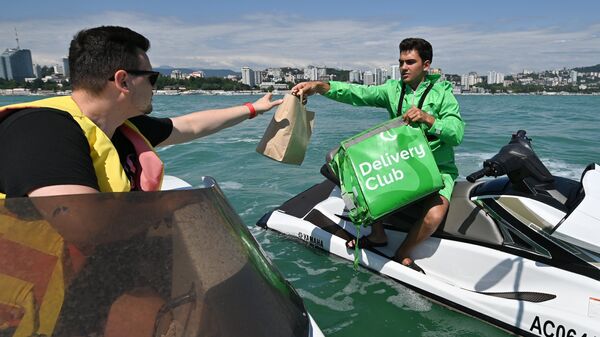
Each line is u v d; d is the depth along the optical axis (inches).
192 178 281.4
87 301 43.5
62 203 43.7
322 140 453.1
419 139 125.3
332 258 159.9
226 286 52.2
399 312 126.8
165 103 1412.4
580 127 548.4
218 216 56.2
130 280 45.4
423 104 134.3
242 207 222.7
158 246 47.5
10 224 42.2
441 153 136.0
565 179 121.8
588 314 104.1
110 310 44.1
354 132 523.2
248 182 272.2
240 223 65.0
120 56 55.7
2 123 49.2
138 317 45.1
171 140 92.5
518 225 118.6
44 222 43.0
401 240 147.6
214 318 49.4
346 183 129.1
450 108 132.0
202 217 53.2
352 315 126.0
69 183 46.3
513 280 118.3
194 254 50.5
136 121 85.9
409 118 126.8
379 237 150.2
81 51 55.7
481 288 124.3
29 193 44.8
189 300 48.3
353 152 127.0
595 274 106.3
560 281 110.1
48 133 47.7
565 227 103.7
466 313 122.6
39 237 42.9
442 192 133.2
